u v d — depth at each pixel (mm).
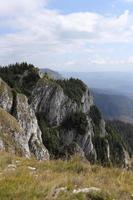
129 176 13391
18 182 11430
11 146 62875
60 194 10203
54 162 15812
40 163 15719
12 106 121562
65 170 14422
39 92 191250
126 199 10281
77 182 11516
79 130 189875
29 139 115500
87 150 188750
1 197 10039
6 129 67562
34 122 124562
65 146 175875
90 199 10031
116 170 14055
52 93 194000
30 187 10750
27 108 126125
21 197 10023
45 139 170375
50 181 11719
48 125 187125
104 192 10367
